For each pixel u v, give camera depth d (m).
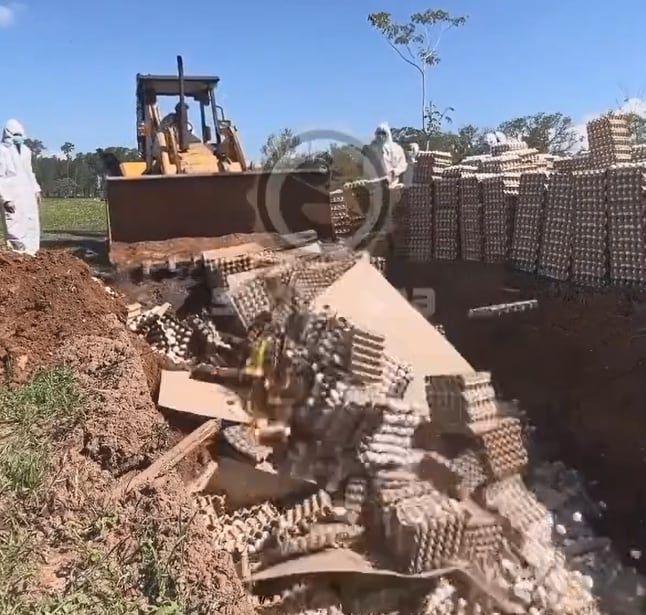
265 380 5.73
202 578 4.00
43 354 6.22
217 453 5.36
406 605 4.33
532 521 4.96
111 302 7.51
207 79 11.14
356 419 4.99
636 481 5.45
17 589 3.76
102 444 5.08
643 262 6.78
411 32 21.25
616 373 6.14
